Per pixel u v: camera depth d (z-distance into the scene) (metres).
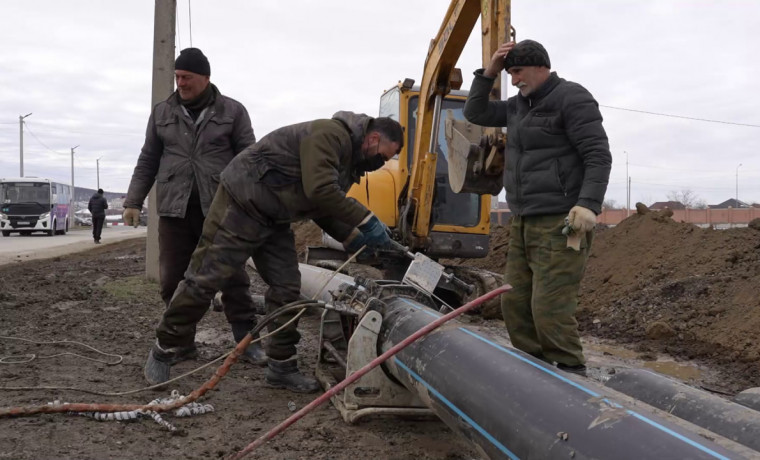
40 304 7.07
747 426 2.52
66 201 35.75
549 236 3.59
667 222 9.32
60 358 4.71
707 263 7.80
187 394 4.01
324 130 3.72
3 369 4.34
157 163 4.83
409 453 3.29
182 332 4.04
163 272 4.82
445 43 6.45
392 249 4.05
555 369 2.51
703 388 4.88
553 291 3.57
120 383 4.14
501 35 5.36
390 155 3.96
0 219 30.92
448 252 7.82
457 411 2.65
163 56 9.02
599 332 7.12
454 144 5.90
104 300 7.50
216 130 4.61
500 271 10.63
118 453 3.03
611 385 3.32
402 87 7.81
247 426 3.56
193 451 3.15
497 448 2.36
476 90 4.05
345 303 4.01
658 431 1.91
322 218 4.09
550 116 3.56
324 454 3.23
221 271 3.91
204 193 4.57
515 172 3.75
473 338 2.96
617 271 8.79
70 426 3.31
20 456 2.88
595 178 3.39
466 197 7.90
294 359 4.29
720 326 6.25
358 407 3.64
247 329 4.96
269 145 3.80
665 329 6.47
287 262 4.26
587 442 1.99
